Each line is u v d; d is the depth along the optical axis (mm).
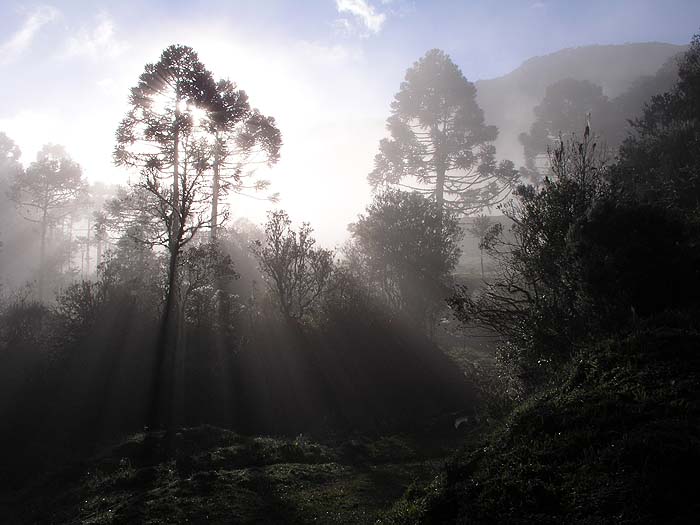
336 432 15531
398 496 9078
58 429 15820
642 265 9641
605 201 10773
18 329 21531
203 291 21312
